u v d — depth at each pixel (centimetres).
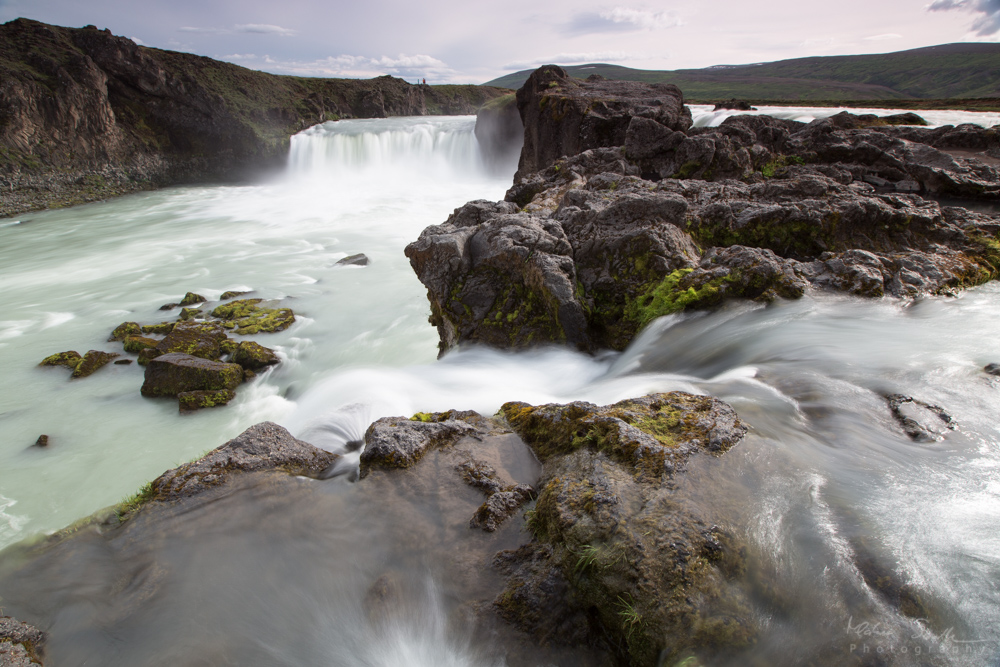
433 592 361
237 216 2928
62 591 374
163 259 2102
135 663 327
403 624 345
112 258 2138
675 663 286
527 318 845
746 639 292
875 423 482
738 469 408
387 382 780
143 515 436
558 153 2595
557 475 424
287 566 389
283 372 1202
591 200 1016
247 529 421
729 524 350
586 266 875
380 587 368
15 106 3316
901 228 930
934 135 1773
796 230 917
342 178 4194
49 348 1327
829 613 303
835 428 477
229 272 1902
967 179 1320
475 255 911
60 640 341
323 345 1322
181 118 4109
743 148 1455
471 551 387
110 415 1032
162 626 349
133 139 3912
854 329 689
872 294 771
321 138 4228
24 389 1120
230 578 382
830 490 390
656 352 746
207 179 4212
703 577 316
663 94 2739
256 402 1077
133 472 873
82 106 3591
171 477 469
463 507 429
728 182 1135
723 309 766
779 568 327
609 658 318
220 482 466
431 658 326
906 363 597
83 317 1525
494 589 357
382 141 4294
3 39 3609
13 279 1883
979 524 360
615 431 436
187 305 1577
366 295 1634
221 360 1223
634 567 319
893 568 327
